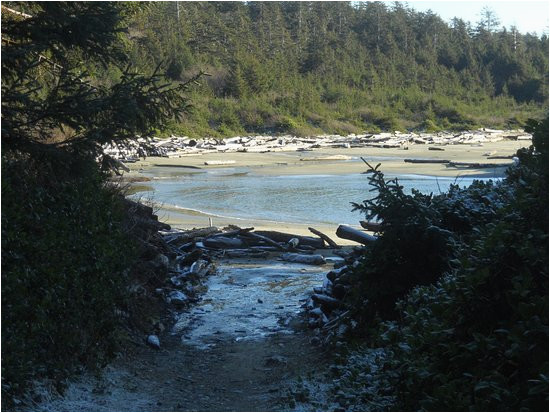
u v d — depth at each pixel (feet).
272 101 331.57
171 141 232.32
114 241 34.24
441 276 30.86
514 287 20.20
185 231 72.69
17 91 27.71
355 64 426.10
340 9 487.61
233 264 62.44
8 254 24.44
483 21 517.55
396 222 31.86
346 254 64.59
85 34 28.81
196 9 379.96
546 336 17.84
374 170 32.63
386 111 362.74
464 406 18.83
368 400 25.03
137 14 72.69
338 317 37.70
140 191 130.72
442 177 155.02
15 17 38.83
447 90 421.18
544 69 442.09
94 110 27.84
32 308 25.29
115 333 32.89
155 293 44.27
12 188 25.81
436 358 21.97
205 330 40.60
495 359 19.85
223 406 27.43
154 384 30.48
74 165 28.30
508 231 20.93
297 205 115.44
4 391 23.20
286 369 32.68
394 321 30.07
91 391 27.53
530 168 22.71
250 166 185.98
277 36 414.62
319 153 232.12
